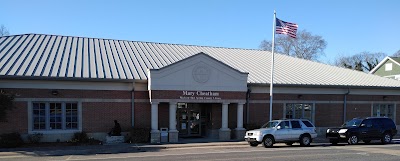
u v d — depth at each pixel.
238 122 22.59
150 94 20.45
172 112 20.89
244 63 28.70
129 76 21.05
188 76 21.06
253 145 19.84
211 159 14.32
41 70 19.80
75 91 20.06
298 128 20.14
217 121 23.31
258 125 23.22
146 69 22.62
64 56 22.91
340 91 26.61
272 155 15.63
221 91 21.83
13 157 14.97
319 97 25.98
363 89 27.30
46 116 19.70
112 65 22.61
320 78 27.36
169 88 20.67
